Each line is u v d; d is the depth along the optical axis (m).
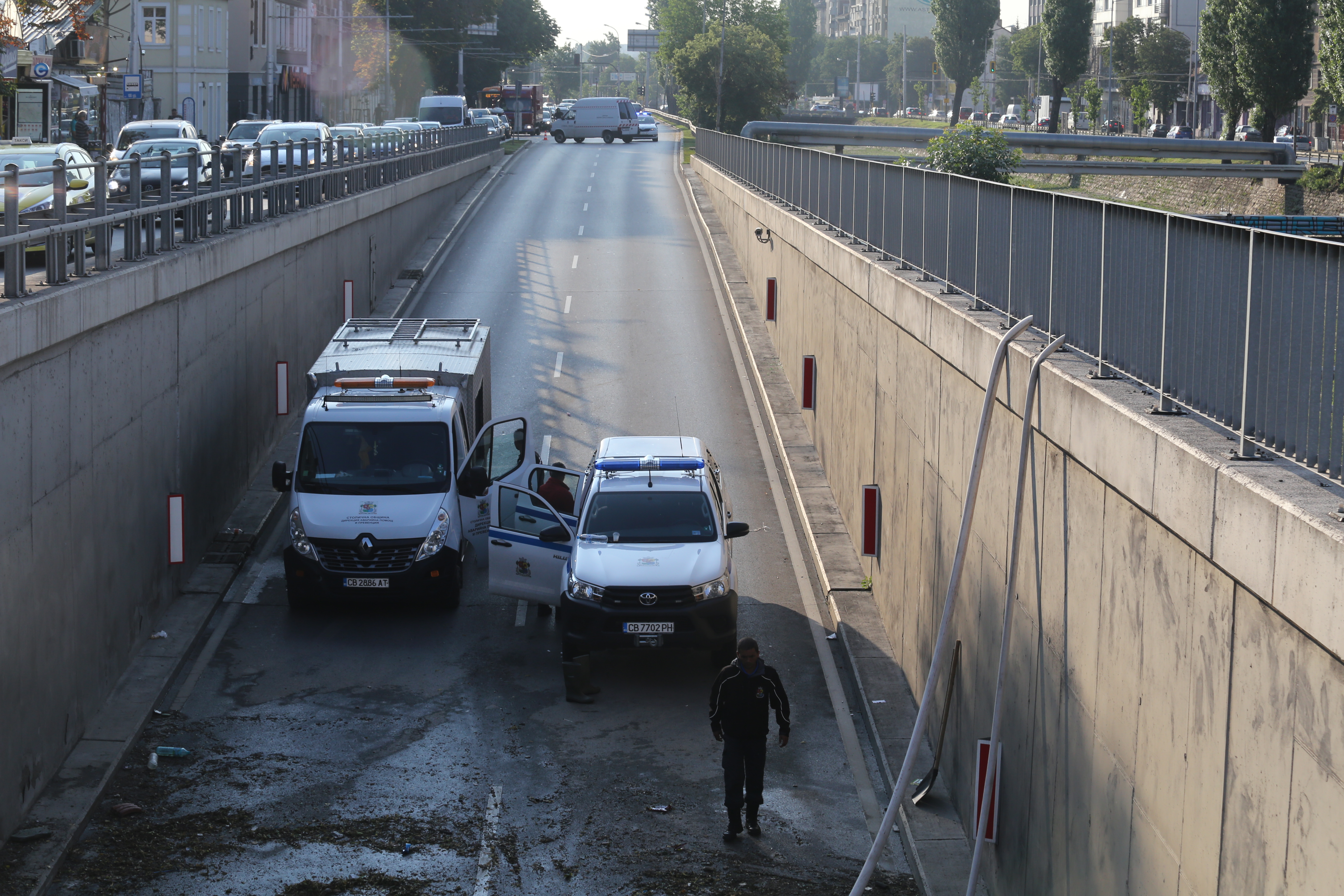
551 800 12.63
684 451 17.27
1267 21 58.59
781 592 18.56
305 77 93.88
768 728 12.34
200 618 16.94
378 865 11.30
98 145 51.56
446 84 120.38
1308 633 5.36
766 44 97.75
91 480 13.91
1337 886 5.20
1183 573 6.84
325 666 15.91
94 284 13.59
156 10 70.25
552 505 17.39
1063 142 61.53
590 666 15.51
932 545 13.62
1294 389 6.15
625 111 84.12
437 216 46.72
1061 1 98.56
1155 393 8.02
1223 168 59.41
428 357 19.73
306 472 17.78
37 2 42.22
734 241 42.34
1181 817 6.84
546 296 36.59
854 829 12.21
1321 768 5.35
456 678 15.63
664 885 11.01
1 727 11.27
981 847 9.21
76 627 13.42
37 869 10.89
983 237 12.53
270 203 24.28
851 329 20.03
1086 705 8.42
